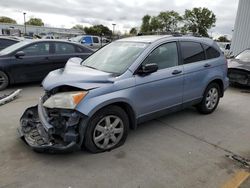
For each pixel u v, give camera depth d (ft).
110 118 11.64
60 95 10.61
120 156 11.50
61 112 10.53
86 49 27.81
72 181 9.62
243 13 49.83
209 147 12.75
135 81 12.14
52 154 11.40
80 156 11.34
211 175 10.25
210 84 17.13
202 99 16.85
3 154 11.28
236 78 27.12
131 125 12.82
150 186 9.48
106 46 15.81
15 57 23.00
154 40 13.94
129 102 11.94
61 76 11.51
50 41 25.27
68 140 10.43
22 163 10.65
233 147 12.85
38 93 22.30
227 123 16.21
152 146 12.61
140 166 10.75
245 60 28.76
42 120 10.95
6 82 23.06
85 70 12.56
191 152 12.14
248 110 19.24
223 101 21.85
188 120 16.49
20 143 12.32
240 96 24.06
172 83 14.03
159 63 13.61
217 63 17.29
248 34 49.47
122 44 14.80
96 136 11.34
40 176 9.85
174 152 12.09
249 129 15.33
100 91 10.91
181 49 14.99
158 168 10.65
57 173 10.07
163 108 14.02
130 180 9.79
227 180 9.95
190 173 10.36
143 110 12.89
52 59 25.13
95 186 9.39
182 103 15.21
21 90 22.03
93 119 10.98
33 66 24.09
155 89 13.12
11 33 156.15
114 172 10.27
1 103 18.39
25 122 12.46
